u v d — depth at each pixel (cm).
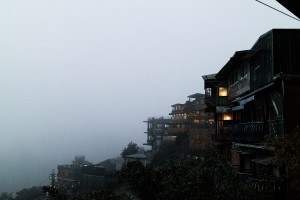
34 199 5575
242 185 1428
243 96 2381
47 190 1341
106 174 5269
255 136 1962
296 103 1612
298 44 1808
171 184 1390
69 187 5444
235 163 2591
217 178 1455
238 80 2583
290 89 1625
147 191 1597
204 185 1335
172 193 1353
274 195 1534
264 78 1928
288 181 1505
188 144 5378
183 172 1436
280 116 1653
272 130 1756
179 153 5150
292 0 648
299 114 1602
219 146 3023
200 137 4747
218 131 3222
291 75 1603
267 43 1892
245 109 2489
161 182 1501
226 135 2597
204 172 1400
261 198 1407
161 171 1628
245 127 2155
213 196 1305
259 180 1602
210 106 3425
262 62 1975
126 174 1728
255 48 2130
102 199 1361
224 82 3041
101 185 4850
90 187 5034
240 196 1348
